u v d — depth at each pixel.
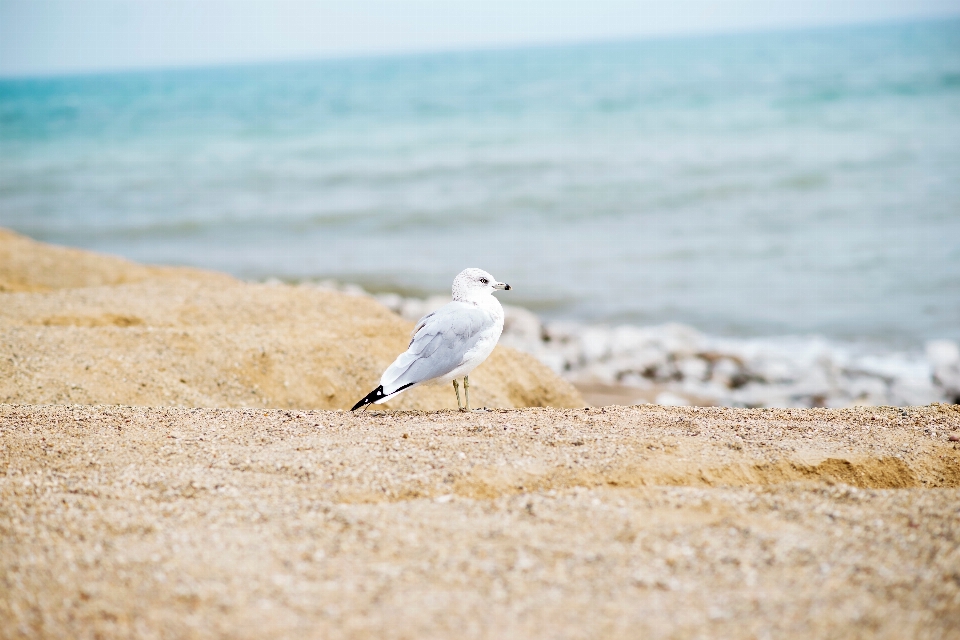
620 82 63.53
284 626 3.73
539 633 3.69
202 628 3.72
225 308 10.75
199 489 5.05
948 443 5.88
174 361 8.86
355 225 25.30
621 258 20.86
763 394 13.48
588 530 4.54
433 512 4.77
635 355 15.02
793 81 53.28
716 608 3.86
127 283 12.77
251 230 25.28
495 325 6.75
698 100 47.12
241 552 4.30
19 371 8.23
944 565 4.16
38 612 3.83
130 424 6.21
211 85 104.81
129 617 3.79
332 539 4.44
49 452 5.63
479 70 99.50
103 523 4.56
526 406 9.92
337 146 39.44
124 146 43.94
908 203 23.41
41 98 95.94
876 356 14.73
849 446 5.79
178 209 28.56
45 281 13.24
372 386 9.20
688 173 29.06
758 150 31.72
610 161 31.92
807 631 3.69
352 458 5.49
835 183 26.12
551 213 25.34
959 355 14.27
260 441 5.88
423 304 17.94
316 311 10.90
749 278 18.94
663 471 5.36
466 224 24.77
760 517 4.70
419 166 33.50
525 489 5.18
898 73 53.34
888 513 4.71
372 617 3.79
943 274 18.17
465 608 3.86
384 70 123.31
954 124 33.59
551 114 45.72
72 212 28.75
